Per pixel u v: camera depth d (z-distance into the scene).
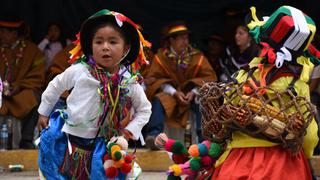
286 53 6.18
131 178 7.22
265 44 6.37
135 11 15.72
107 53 6.86
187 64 12.68
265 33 6.39
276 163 6.05
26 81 13.18
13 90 12.97
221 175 6.19
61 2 15.62
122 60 7.19
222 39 14.43
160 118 12.15
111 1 15.66
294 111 6.11
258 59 6.42
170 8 15.70
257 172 6.00
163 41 13.12
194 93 12.49
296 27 6.20
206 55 15.30
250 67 6.39
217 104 6.27
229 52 12.93
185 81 12.73
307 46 6.30
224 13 15.54
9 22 13.28
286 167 6.11
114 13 6.98
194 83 12.56
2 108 12.74
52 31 14.58
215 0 15.64
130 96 7.05
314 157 11.25
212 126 6.32
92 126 6.92
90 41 7.01
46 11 15.56
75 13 15.64
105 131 6.99
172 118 12.52
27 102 12.83
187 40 12.74
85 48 7.03
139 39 7.14
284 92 6.09
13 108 12.84
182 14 15.72
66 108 7.18
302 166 6.20
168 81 12.59
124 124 7.05
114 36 6.91
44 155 6.98
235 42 13.64
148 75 12.63
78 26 15.64
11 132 12.87
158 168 11.73
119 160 6.70
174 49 12.73
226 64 12.92
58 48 14.58
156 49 15.71
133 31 7.09
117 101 6.95
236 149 6.25
